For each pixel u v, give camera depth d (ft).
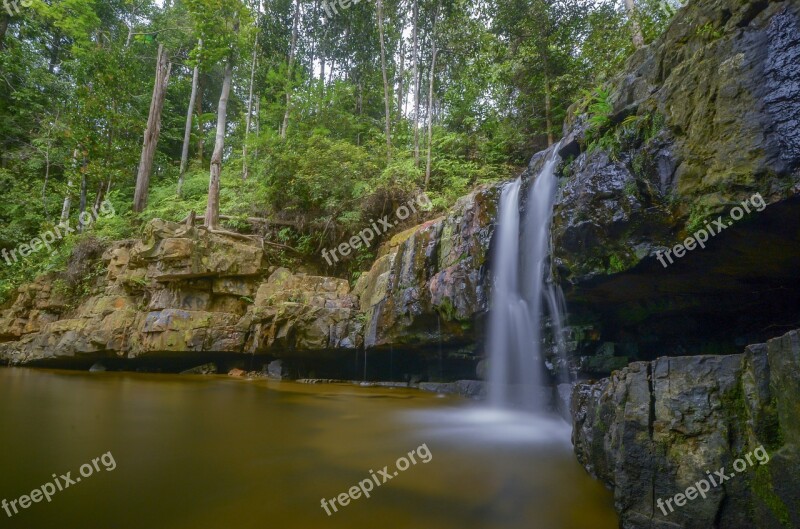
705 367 9.37
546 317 22.52
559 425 19.85
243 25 58.08
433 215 45.70
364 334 34.37
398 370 36.47
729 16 13.91
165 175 84.02
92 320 44.98
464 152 59.88
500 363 24.99
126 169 71.82
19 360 50.08
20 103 82.43
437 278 28.12
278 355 39.52
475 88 62.75
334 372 39.40
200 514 10.30
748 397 8.38
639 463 9.78
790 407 7.39
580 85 46.39
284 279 43.16
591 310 20.99
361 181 47.85
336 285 42.37
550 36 49.06
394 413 22.41
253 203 54.44
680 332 20.44
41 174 81.10
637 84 17.13
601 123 17.61
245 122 86.53
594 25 43.96
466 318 26.02
